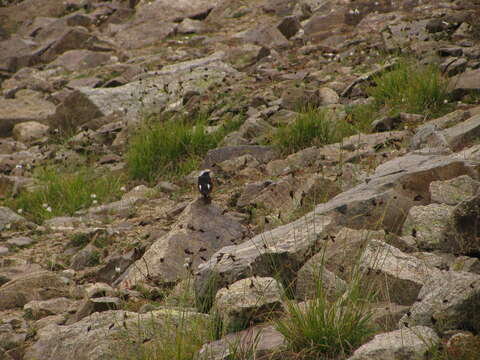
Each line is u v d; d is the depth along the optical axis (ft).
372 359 49.24
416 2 216.33
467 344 48.57
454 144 98.68
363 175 98.12
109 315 67.62
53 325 71.67
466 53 151.12
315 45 212.64
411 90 134.21
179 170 137.08
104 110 186.19
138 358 59.72
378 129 126.00
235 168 124.47
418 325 53.62
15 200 137.59
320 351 54.80
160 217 111.86
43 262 101.81
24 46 290.76
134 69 225.76
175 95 183.21
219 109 164.04
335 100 149.48
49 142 183.73
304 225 75.66
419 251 68.13
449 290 54.39
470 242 65.87
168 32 271.69
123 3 330.34
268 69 191.21
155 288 78.95
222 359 54.75
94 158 157.38
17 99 230.48
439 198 76.13
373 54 176.45
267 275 68.59
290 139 129.08
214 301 64.64
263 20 263.70
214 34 261.65
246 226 94.12
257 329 59.98
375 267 62.18
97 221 116.37
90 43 278.26
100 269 92.53
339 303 58.49
